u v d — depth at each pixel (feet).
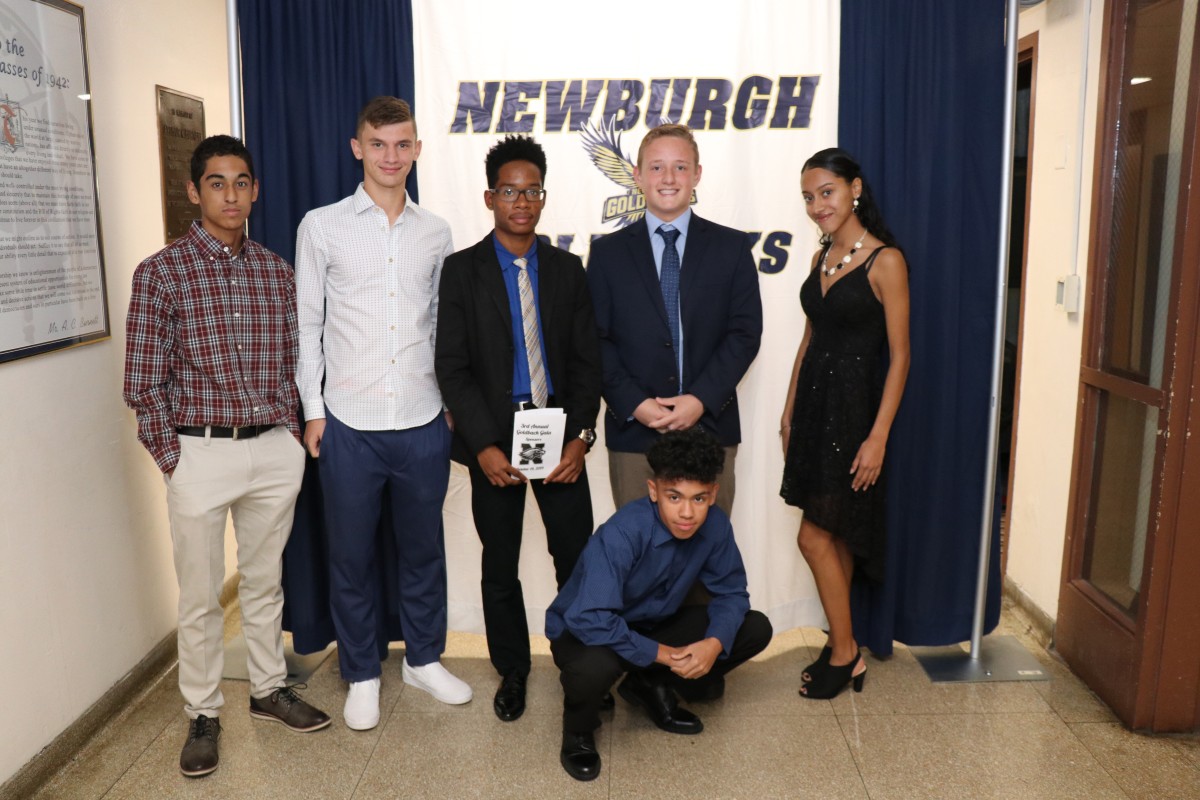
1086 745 8.34
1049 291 10.91
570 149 9.36
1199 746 8.33
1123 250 9.25
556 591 10.38
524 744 8.43
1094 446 9.74
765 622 8.44
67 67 8.34
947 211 9.12
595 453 10.02
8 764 7.50
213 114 12.12
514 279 8.39
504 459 8.26
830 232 8.57
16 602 7.61
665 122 9.29
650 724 8.75
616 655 7.75
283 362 8.27
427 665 9.31
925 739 8.45
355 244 8.20
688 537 7.73
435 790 7.73
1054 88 10.78
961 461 9.61
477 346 8.32
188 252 7.68
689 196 8.50
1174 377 7.94
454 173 9.42
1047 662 10.08
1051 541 10.68
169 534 10.42
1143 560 8.58
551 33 9.17
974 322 9.39
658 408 8.48
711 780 7.83
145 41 10.16
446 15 9.16
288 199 9.20
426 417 8.52
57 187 8.16
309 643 9.65
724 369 8.55
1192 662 8.36
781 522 10.05
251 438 7.99
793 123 9.27
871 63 8.97
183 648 8.15
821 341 8.79
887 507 9.36
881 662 10.03
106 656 9.03
